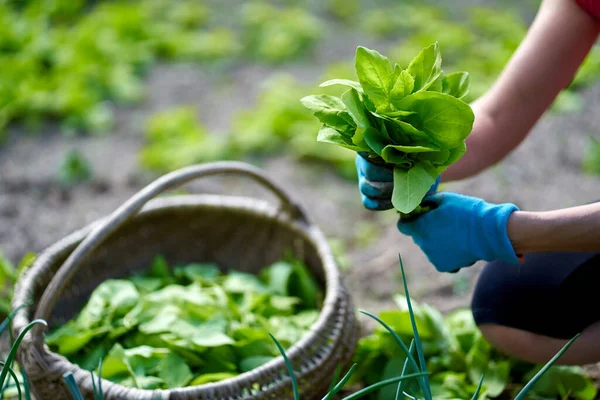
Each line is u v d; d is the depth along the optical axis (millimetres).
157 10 3955
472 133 1509
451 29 3656
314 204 2584
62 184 2652
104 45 3447
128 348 1666
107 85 3229
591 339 1445
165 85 3332
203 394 1371
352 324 1657
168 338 1629
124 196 2592
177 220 2020
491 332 1542
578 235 1199
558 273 1471
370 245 2393
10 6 3850
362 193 1269
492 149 1528
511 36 3611
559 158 2775
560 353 1158
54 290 1445
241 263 2072
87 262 1909
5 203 2543
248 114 2990
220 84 3354
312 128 2883
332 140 1176
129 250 1990
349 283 2211
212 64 3518
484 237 1231
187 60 3553
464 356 1706
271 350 1633
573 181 2633
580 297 1449
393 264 2281
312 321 1791
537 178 2664
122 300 1749
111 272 1971
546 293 1476
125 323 1675
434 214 1273
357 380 1709
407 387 1581
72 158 2686
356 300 2133
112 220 1495
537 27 1507
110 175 2703
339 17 4004
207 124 3039
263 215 1961
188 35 3709
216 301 1781
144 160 2719
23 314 1573
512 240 1232
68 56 3301
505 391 1669
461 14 3998
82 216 2488
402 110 1146
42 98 3027
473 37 3652
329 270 1742
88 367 1607
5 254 2297
